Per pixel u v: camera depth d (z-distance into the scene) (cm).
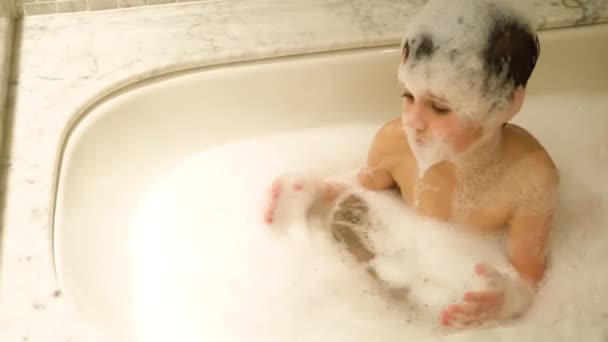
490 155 86
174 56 96
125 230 92
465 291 90
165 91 96
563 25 102
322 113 106
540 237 89
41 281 69
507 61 73
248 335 85
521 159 87
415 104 79
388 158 96
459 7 73
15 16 101
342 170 106
